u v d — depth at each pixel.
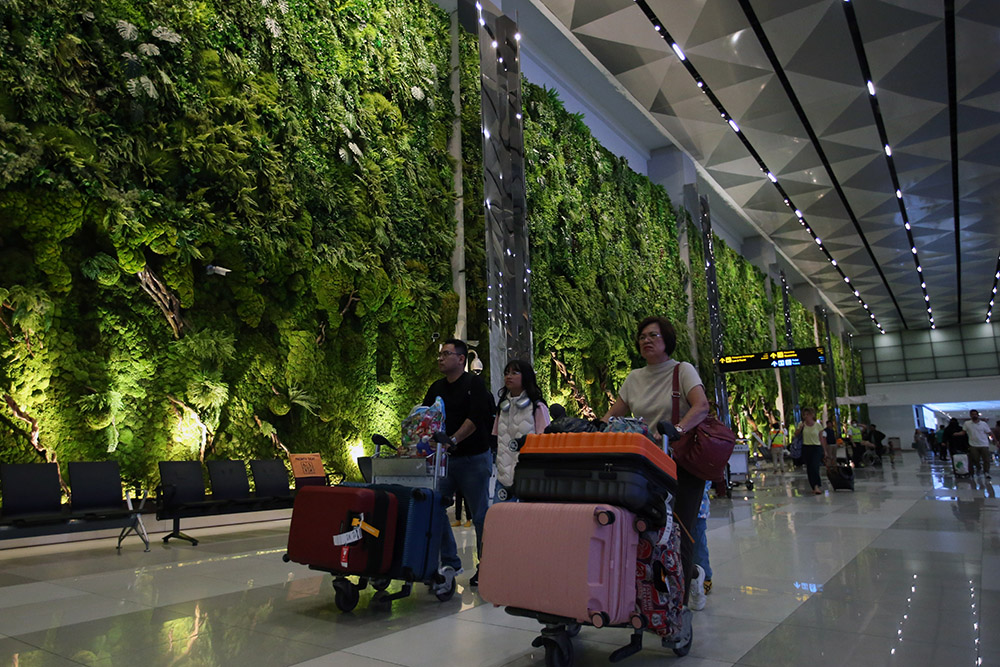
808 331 42.59
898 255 35.38
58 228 7.38
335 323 10.65
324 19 11.42
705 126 21.03
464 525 8.56
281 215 9.76
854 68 17.12
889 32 15.45
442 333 12.67
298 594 4.30
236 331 9.32
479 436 4.47
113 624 3.51
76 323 7.71
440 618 3.66
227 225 8.99
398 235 12.15
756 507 10.08
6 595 4.29
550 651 2.72
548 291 16.20
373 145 11.93
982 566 4.85
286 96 10.41
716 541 6.46
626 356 19.22
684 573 3.04
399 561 3.82
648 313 21.44
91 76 7.96
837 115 19.78
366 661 2.86
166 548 6.63
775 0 14.41
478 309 13.67
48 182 7.18
